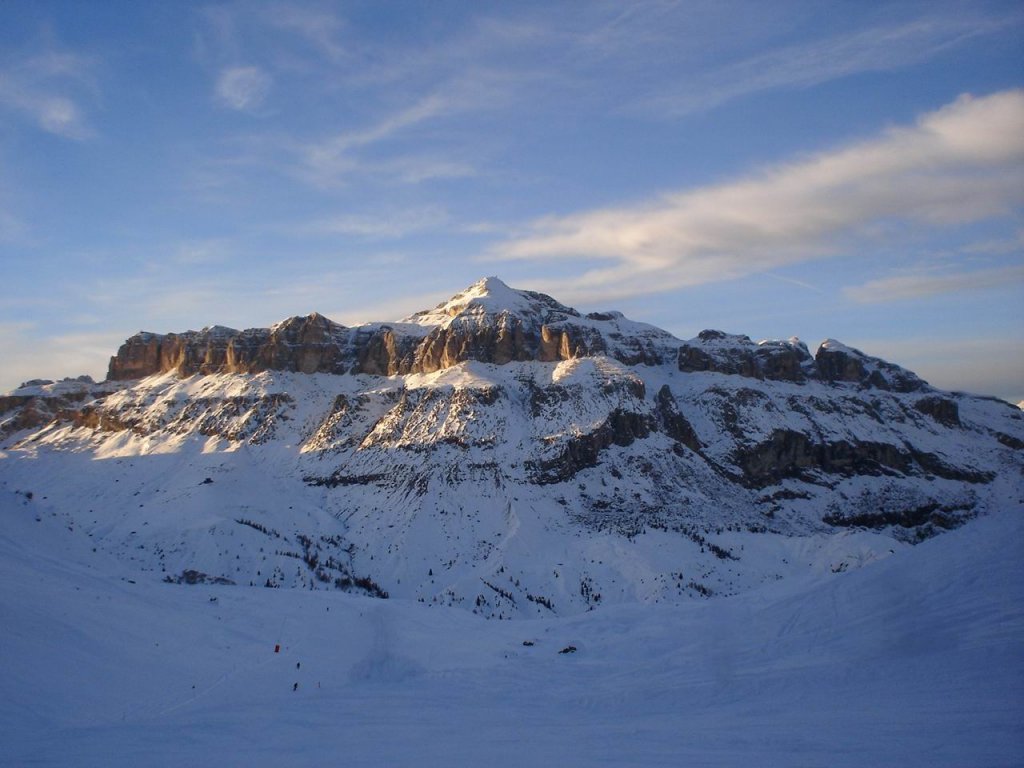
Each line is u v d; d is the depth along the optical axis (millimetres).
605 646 108000
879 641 78688
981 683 62844
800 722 60719
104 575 116938
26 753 57500
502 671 100000
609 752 56344
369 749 59906
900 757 48875
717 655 90688
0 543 111625
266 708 78625
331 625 116688
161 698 80688
